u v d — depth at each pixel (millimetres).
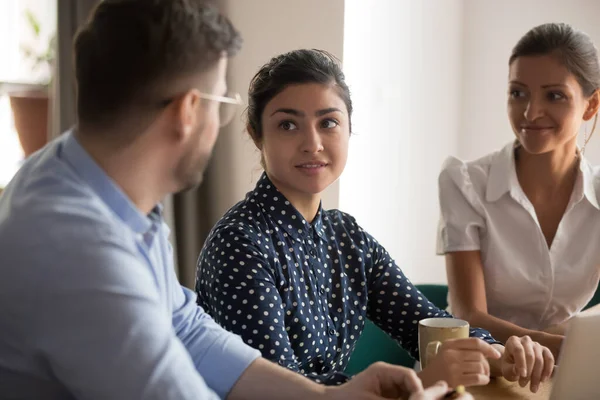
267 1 2562
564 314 2055
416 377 1106
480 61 3264
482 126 3277
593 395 1099
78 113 959
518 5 3133
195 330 1234
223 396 1189
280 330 1375
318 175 1479
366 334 1961
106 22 936
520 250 2023
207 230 2754
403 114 2910
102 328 831
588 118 1951
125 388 841
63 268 834
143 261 963
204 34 947
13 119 2725
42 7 2820
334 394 1144
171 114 944
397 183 2914
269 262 1434
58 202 882
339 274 1560
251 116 1552
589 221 2018
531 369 1316
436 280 3318
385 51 2725
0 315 863
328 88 1476
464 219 2035
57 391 908
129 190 967
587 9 2982
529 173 2018
